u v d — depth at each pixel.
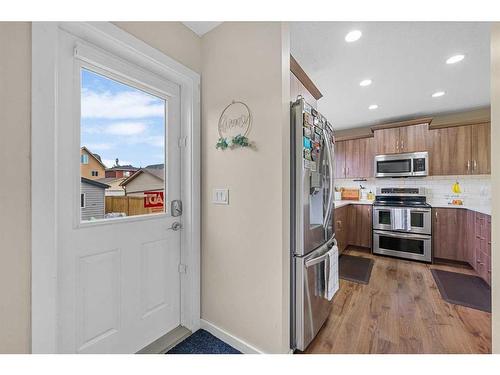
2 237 0.89
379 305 2.10
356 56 2.12
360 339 1.63
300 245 1.47
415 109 3.50
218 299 1.63
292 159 1.51
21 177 0.93
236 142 1.49
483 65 2.27
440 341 1.61
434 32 1.77
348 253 3.82
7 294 0.91
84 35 1.18
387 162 3.82
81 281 1.20
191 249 1.68
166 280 1.63
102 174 1.30
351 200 4.39
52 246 1.01
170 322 1.66
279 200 1.35
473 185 3.42
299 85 1.92
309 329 1.53
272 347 1.37
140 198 1.50
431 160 3.50
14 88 0.92
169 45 1.51
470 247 3.05
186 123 1.69
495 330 0.80
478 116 3.50
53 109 1.01
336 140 4.35
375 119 4.00
